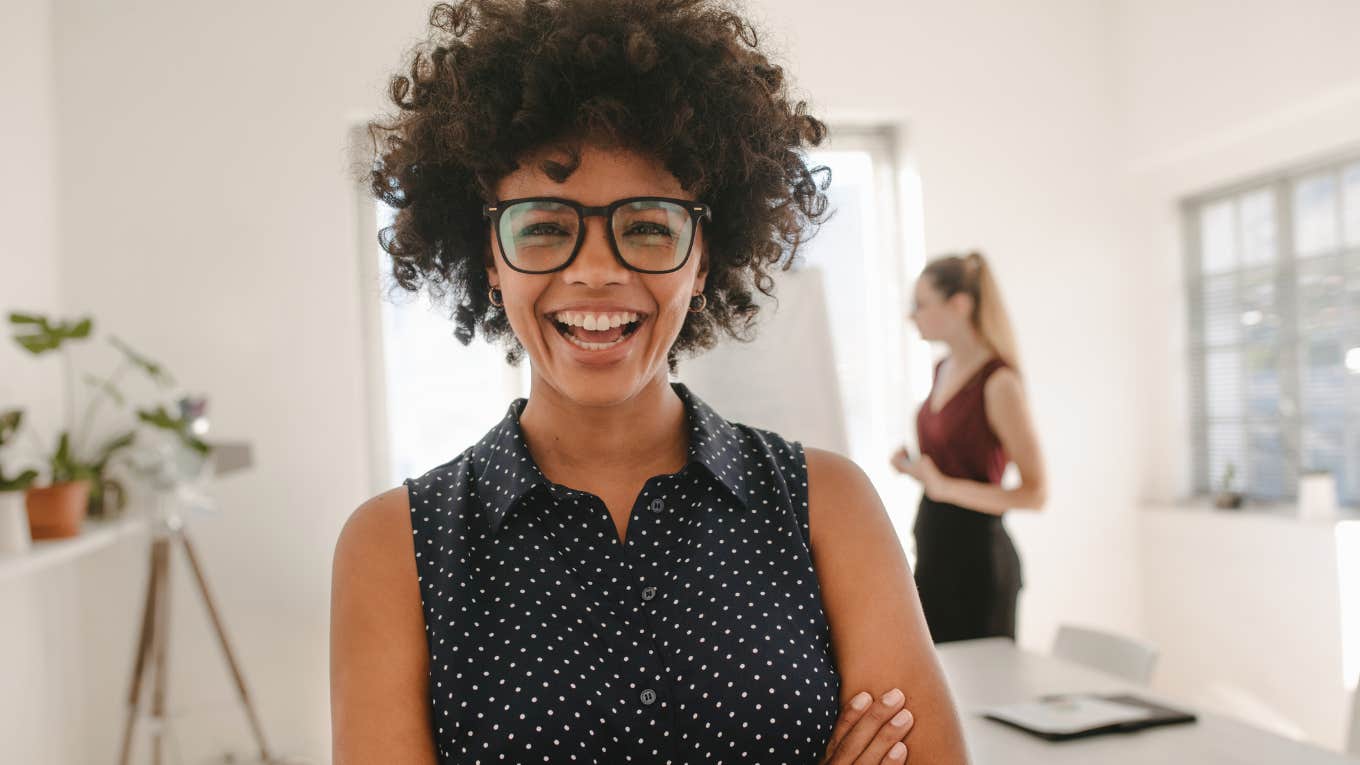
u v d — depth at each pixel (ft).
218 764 11.96
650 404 3.28
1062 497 14.42
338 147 12.45
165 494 10.66
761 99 3.43
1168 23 13.60
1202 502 14.28
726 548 3.19
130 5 12.14
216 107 12.28
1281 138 12.70
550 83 3.03
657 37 3.17
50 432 11.19
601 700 2.96
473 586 3.12
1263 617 12.47
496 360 13.52
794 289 12.21
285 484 12.32
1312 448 12.91
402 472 13.28
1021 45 14.34
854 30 13.88
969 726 6.50
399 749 2.97
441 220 3.55
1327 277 12.58
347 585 3.18
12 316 9.09
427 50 3.60
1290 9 11.84
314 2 12.46
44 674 10.79
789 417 12.05
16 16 10.87
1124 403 14.57
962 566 9.70
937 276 9.87
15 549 8.19
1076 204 14.46
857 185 14.58
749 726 2.99
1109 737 6.23
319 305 12.42
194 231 12.21
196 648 12.08
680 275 3.05
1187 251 14.65
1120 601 14.48
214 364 12.22
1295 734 12.08
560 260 3.00
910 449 14.39
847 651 3.23
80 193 12.00
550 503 3.19
